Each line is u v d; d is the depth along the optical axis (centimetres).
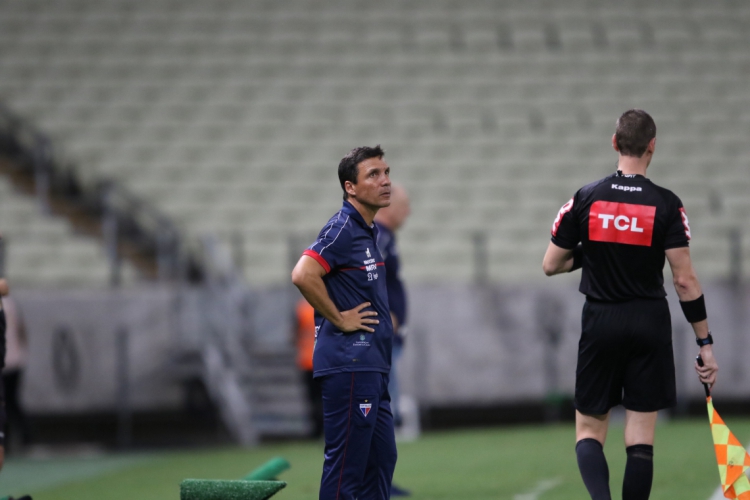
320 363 1692
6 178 5909
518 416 5238
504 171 6172
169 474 3434
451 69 6694
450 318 5062
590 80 6606
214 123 6456
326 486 1681
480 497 2406
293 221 5981
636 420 1697
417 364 5034
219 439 4950
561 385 5009
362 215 1720
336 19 6975
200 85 6638
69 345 4938
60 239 5622
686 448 3328
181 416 5041
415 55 6775
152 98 6569
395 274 2533
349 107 6525
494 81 6631
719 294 5012
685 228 1672
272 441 4850
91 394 4916
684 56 6700
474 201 6028
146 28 6900
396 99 6562
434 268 5728
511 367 5034
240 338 5088
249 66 6738
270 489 1664
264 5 7031
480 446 3778
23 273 5541
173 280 5381
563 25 6912
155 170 6216
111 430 5019
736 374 4969
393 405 2569
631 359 1692
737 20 6888
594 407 1725
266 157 6281
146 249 5722
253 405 4897
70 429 4994
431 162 6212
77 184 6050
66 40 6825
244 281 5647
